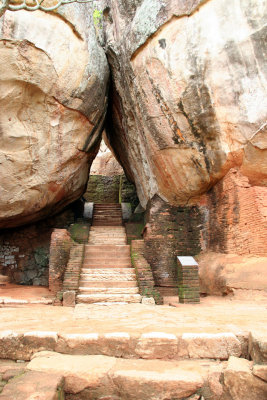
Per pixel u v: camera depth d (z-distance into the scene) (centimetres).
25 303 712
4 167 874
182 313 509
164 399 279
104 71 1020
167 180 947
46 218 1198
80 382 286
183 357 334
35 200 962
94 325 407
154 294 730
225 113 771
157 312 530
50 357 327
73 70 877
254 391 283
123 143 1266
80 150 1002
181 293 669
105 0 1115
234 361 313
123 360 329
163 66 823
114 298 706
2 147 864
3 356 346
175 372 298
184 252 954
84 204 1544
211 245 903
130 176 1410
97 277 797
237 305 604
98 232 1168
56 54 837
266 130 720
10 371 305
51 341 347
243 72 741
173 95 823
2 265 1110
